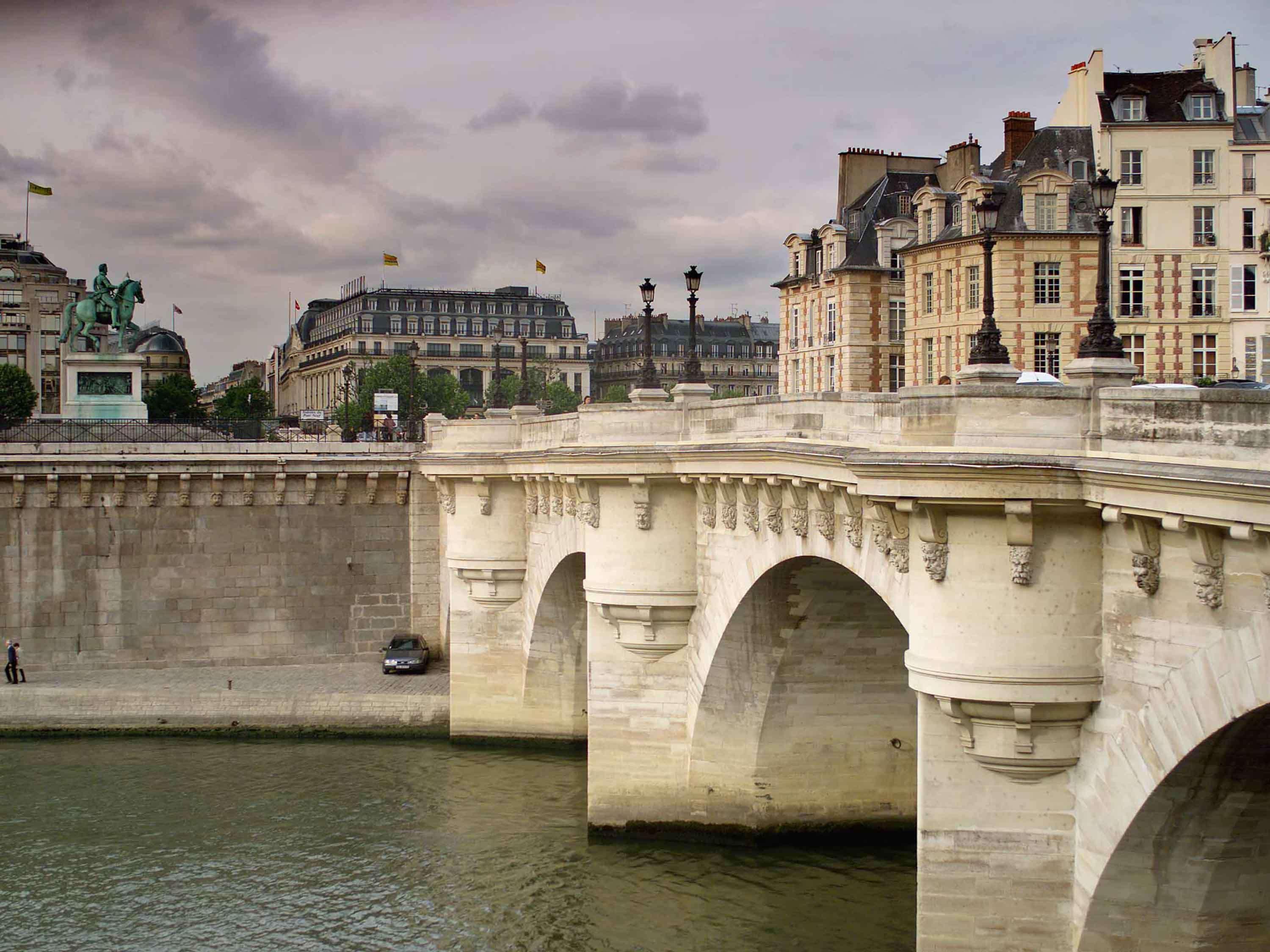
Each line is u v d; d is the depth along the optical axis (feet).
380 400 377.09
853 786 149.48
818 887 140.46
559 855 155.63
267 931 139.74
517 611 212.23
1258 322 253.03
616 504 152.56
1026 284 251.60
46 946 137.39
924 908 90.58
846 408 108.17
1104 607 83.82
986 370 86.58
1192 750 75.15
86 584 247.50
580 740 210.18
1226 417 71.82
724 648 143.33
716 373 641.81
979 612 85.97
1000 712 86.33
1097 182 87.04
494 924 138.51
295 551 253.44
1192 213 254.27
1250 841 82.38
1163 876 83.82
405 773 196.34
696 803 153.38
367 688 230.27
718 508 141.69
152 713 224.94
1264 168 254.47
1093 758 85.46
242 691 226.99
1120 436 80.89
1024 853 88.89
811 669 142.92
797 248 333.01
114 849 164.76
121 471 245.86
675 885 143.84
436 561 256.11
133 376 290.35
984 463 82.64
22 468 243.19
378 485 254.27
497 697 213.46
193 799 185.06
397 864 156.46
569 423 175.42
